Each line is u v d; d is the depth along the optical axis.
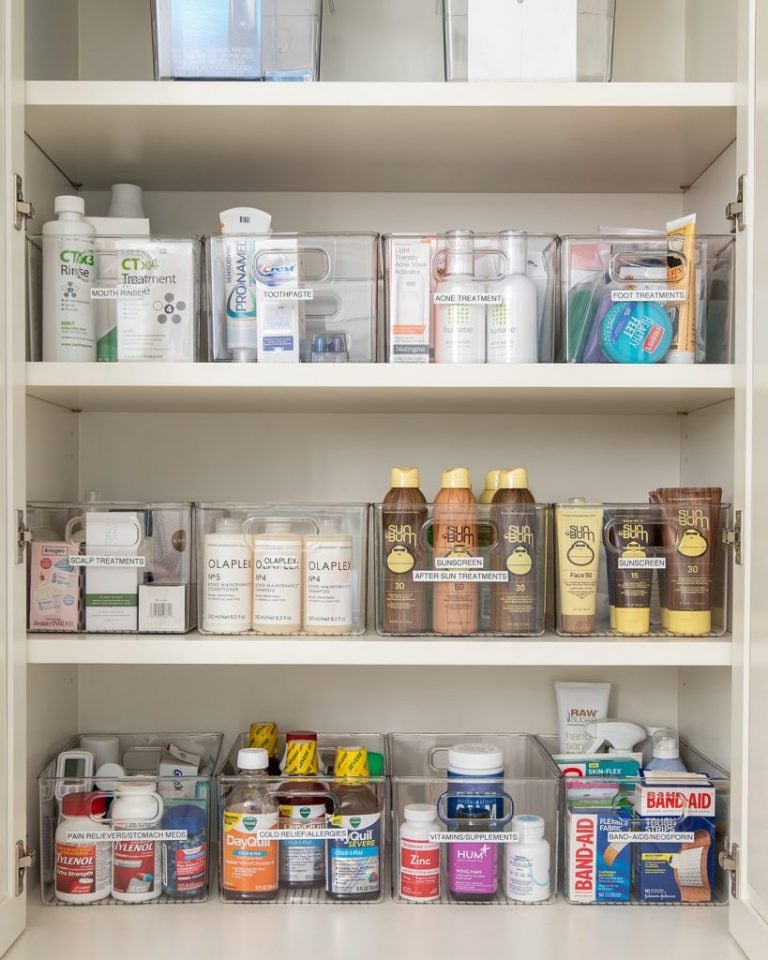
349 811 1.16
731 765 1.11
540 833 1.17
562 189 1.40
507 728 1.39
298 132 1.19
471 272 1.14
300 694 1.39
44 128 1.17
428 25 1.39
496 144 1.22
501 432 1.40
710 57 1.29
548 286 1.16
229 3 1.14
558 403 1.28
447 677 1.39
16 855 1.07
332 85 1.11
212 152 1.25
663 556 1.17
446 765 1.35
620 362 1.14
